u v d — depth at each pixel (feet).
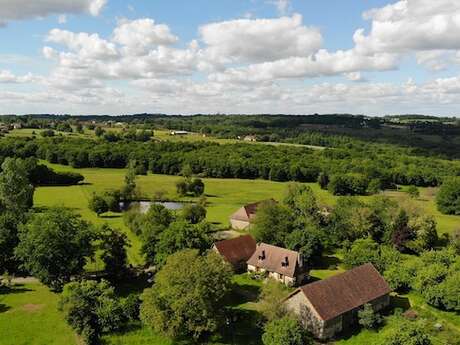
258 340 206.39
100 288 216.74
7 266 281.13
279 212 339.98
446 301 234.99
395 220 364.17
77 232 258.16
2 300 242.58
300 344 189.88
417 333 184.55
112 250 271.69
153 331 208.03
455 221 490.49
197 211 409.69
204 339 205.26
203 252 265.95
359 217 368.89
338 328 216.54
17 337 202.49
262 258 292.40
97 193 543.39
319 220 371.97
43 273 245.45
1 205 375.25
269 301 218.59
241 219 416.46
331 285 225.35
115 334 205.16
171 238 267.18
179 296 197.67
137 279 277.03
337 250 354.13
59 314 226.38
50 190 578.25
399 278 263.49
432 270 252.01
